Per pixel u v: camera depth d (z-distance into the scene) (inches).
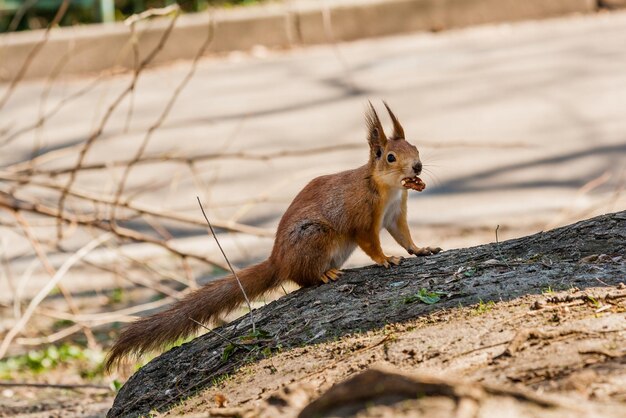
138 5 903.1
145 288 494.6
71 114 717.3
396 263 295.0
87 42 808.9
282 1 912.9
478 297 250.4
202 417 192.4
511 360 208.8
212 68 797.2
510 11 853.8
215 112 701.3
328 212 300.4
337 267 307.7
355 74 753.0
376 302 264.1
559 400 170.1
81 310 474.3
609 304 231.1
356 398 170.2
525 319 229.8
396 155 294.5
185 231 550.6
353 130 654.5
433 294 257.1
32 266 450.3
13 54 805.2
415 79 728.3
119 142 661.3
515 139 614.5
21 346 447.2
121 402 274.5
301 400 192.9
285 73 770.8
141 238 445.1
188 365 273.6
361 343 240.1
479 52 774.5
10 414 336.8
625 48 746.8
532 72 717.3
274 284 309.4
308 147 634.2
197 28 823.7
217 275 495.2
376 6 848.3
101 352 428.1
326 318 263.3
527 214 518.9
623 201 525.0
